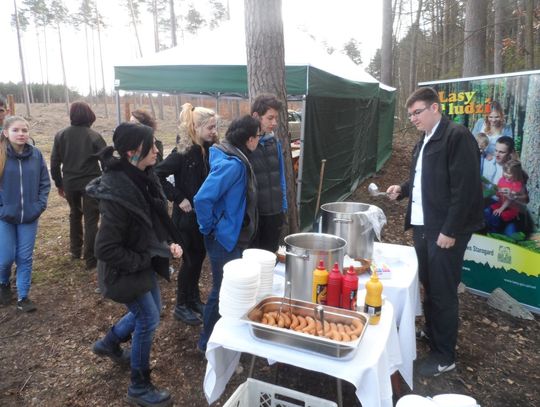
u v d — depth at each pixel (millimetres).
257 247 3049
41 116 25375
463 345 3186
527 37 10070
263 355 1718
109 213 2047
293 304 1885
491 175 3766
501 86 3555
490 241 3869
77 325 3398
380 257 2598
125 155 2090
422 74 23000
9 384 2711
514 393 2682
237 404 1877
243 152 2559
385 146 12078
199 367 2818
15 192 3395
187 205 3092
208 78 4816
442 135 2545
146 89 5078
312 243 2223
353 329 1728
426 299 3094
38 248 5055
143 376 2443
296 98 5516
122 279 2168
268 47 3828
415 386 2689
